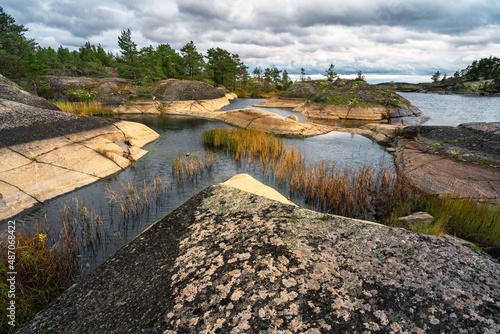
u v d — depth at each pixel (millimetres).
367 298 1993
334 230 2857
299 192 12758
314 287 2145
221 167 16375
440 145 16531
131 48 57125
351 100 42406
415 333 1686
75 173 12758
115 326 2145
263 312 1981
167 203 11320
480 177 11891
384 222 9891
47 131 14125
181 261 2705
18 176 10883
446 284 2027
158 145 21141
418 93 131000
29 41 37531
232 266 2488
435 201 10586
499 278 2066
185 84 51062
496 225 8055
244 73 98062
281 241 2732
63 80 42031
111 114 37125
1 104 14531
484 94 105250
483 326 1668
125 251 3158
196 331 1911
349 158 18797
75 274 6723
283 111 50781
